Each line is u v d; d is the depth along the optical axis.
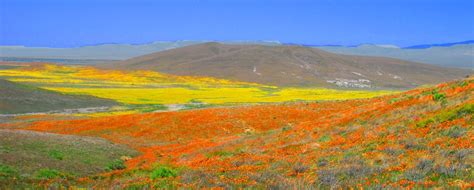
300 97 122.38
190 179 19.61
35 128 60.88
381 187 14.32
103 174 28.02
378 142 23.95
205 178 19.25
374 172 16.97
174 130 52.34
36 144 35.69
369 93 142.50
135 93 131.50
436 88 42.47
